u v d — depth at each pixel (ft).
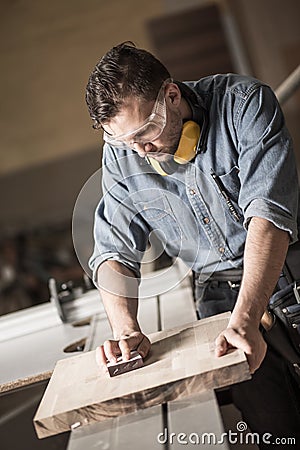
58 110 28.12
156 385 4.79
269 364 6.21
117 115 5.41
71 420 4.82
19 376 6.79
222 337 5.01
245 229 5.93
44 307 8.46
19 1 27.76
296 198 5.66
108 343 5.51
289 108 22.20
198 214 6.25
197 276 6.78
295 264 6.05
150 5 26.86
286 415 6.17
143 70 5.43
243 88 5.91
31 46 27.96
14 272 26.32
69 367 5.69
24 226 27.73
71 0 27.55
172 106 5.73
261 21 24.48
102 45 27.81
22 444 7.75
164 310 7.73
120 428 4.64
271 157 5.64
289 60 24.40
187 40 25.58
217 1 25.29
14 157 28.25
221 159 6.05
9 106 28.14
